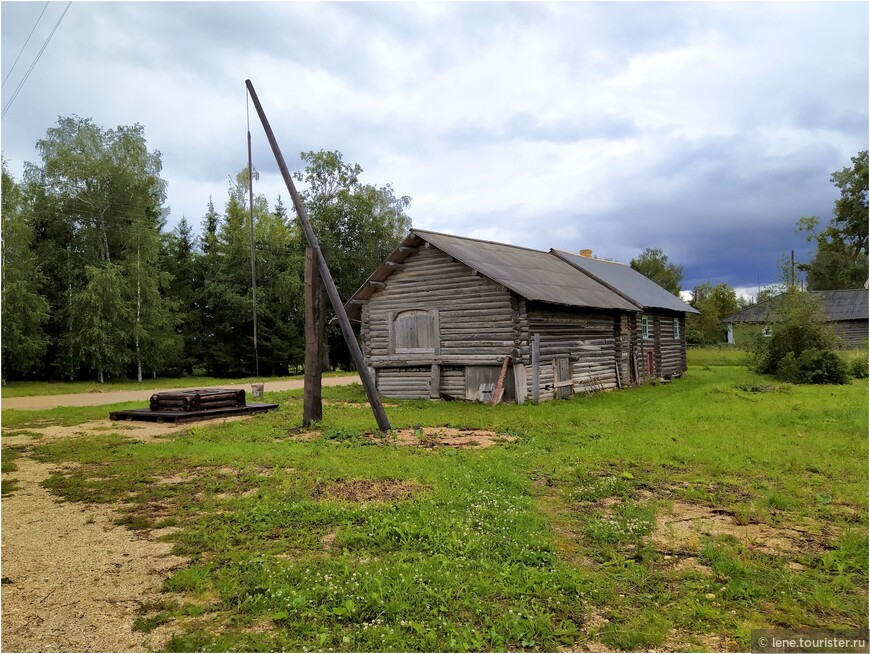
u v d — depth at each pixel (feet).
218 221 151.23
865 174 167.12
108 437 38.04
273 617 13.07
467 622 12.77
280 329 132.87
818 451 29.40
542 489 23.43
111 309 105.60
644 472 26.00
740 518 19.03
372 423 41.93
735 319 166.09
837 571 15.07
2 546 17.81
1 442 36.88
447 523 18.62
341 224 151.02
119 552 17.26
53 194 110.63
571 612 13.23
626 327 76.64
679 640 12.09
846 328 136.67
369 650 11.70
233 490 23.89
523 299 55.42
